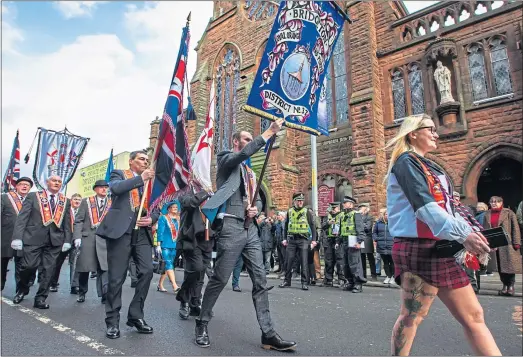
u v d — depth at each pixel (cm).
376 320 491
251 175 408
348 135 1472
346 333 421
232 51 2027
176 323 473
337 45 1596
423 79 1259
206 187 689
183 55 494
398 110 1333
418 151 246
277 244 1135
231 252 363
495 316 505
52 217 614
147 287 432
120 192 407
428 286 216
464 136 1142
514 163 1311
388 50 1363
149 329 418
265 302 368
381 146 1316
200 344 364
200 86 2083
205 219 524
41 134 1241
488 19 1153
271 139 407
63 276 1109
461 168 1134
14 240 598
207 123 745
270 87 449
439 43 1199
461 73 1181
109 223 414
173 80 489
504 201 1364
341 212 862
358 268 771
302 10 498
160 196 462
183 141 492
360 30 1410
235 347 363
